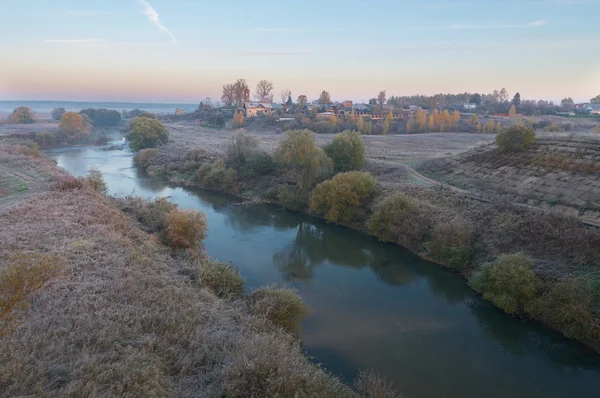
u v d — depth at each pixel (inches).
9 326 412.5
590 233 1074.1
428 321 951.0
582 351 839.7
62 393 422.6
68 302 642.8
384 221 1470.2
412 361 796.0
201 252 1149.7
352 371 756.6
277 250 1384.1
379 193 1708.9
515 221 1251.8
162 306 703.1
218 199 2073.1
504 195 1497.3
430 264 1270.9
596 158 1457.9
